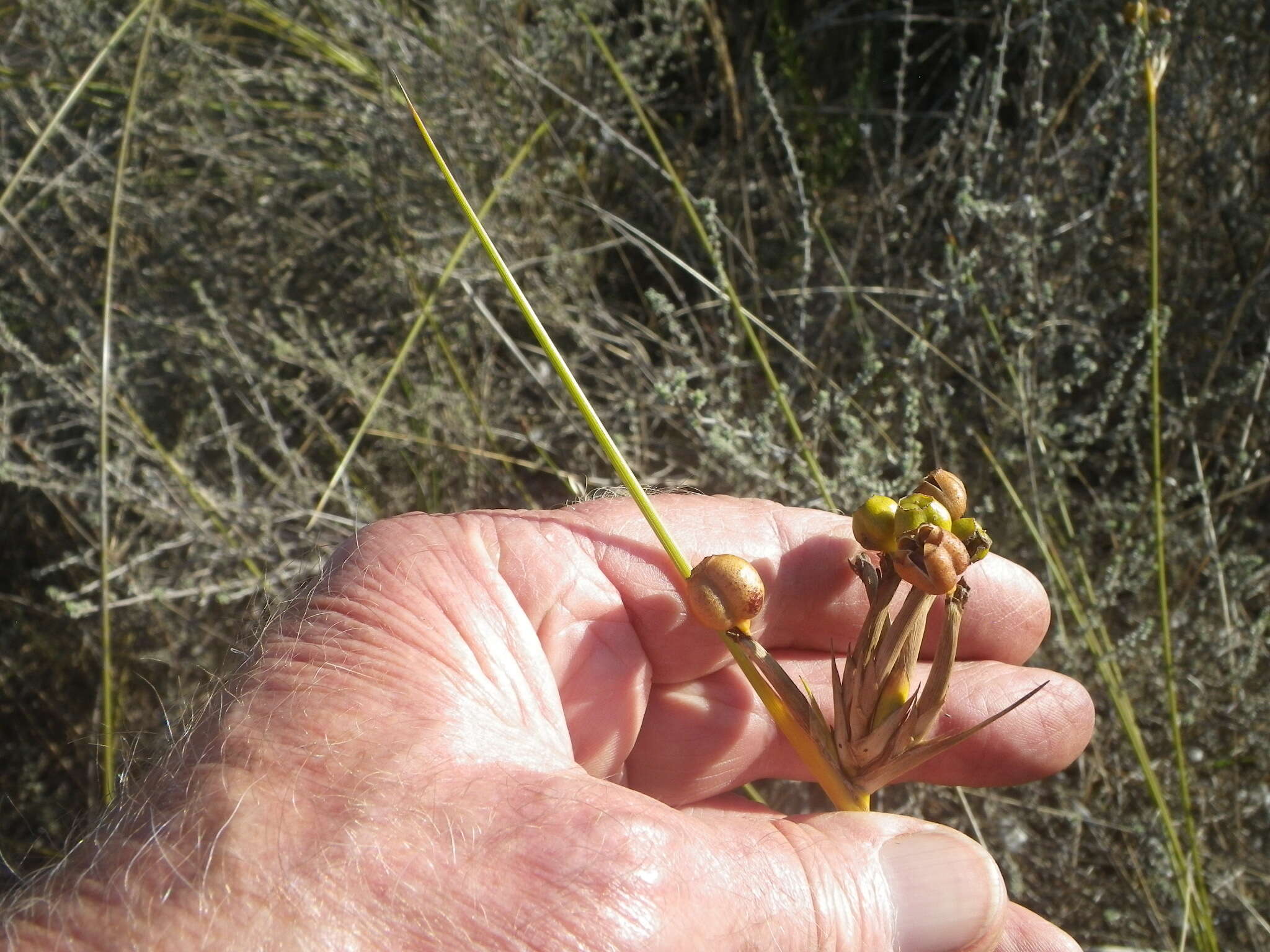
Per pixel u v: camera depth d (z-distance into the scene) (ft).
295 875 0.43
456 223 1.09
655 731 0.68
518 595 0.60
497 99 1.15
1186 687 0.90
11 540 1.16
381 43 1.12
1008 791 0.92
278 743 0.48
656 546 0.64
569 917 0.42
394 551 0.59
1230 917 0.85
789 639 0.69
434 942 0.42
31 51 1.28
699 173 1.22
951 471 0.97
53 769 1.09
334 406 1.11
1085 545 0.94
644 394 1.04
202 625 0.98
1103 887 0.86
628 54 1.20
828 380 0.92
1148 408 1.04
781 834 0.49
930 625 0.70
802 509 0.69
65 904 0.43
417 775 0.46
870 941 0.48
